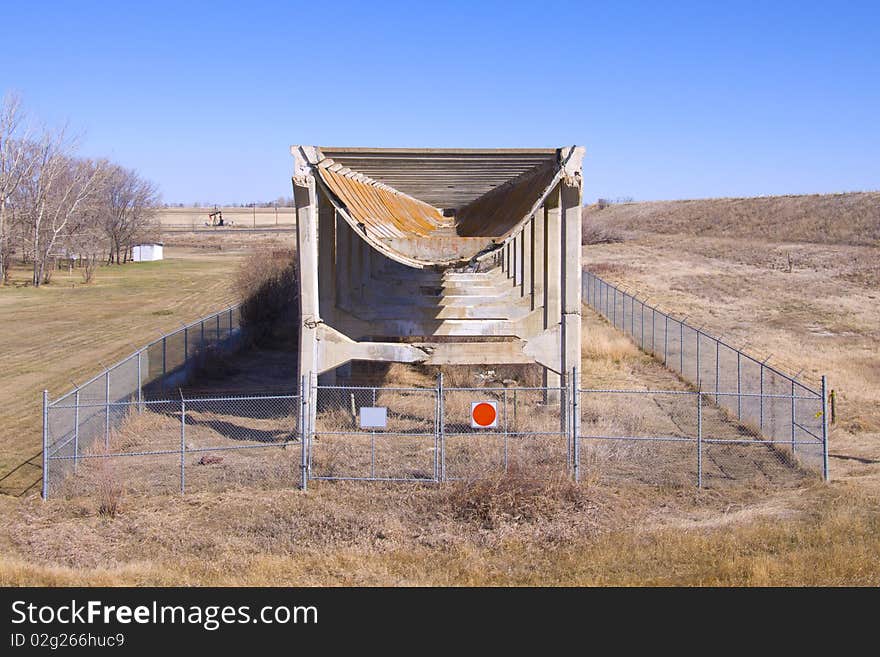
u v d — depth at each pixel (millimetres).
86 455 14852
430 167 18953
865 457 17031
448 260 15094
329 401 20766
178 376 24219
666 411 21109
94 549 12000
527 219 15836
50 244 65312
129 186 89125
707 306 46281
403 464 15797
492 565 11266
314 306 17031
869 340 36125
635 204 138750
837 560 10953
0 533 12578
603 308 43188
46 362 30094
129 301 52875
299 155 16484
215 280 68000
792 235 85438
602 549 11688
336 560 11336
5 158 64625
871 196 92125
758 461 16500
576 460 14781
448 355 17672
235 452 16766
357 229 15125
